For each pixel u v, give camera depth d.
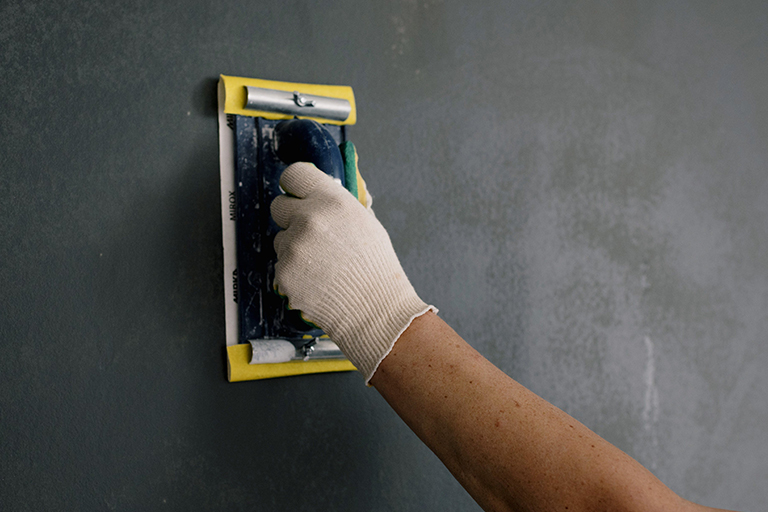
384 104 0.97
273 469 0.85
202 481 0.80
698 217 1.26
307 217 0.61
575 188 1.13
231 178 0.84
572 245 1.12
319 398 0.89
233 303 0.83
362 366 0.58
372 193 0.95
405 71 0.99
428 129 1.00
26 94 0.75
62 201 0.76
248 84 0.84
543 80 1.11
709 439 1.22
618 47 1.20
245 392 0.84
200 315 0.82
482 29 1.06
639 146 1.21
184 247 0.82
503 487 0.47
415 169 0.98
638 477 0.43
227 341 0.82
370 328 0.58
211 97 0.85
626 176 1.19
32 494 0.71
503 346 1.03
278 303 0.83
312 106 0.87
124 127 0.80
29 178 0.75
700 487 1.20
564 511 0.43
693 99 1.28
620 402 1.14
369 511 0.90
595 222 1.14
